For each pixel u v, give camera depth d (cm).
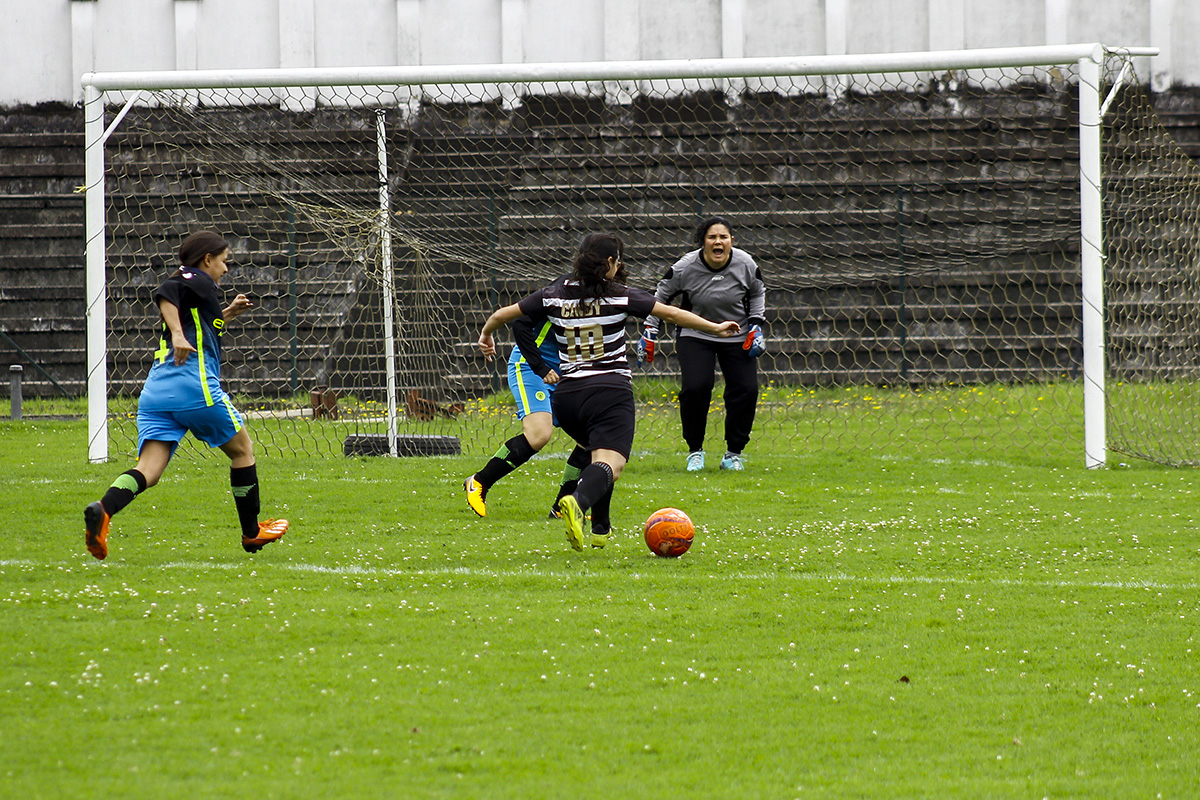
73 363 6188
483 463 3672
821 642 1639
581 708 1340
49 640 1584
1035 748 1226
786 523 2630
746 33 6519
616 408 2133
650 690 1412
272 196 6012
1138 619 1777
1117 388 4750
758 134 6469
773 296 6381
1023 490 3112
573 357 2147
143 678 1413
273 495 2972
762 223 6381
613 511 2792
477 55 6500
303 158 6250
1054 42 6388
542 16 6506
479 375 5888
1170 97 6438
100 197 3719
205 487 3091
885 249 6341
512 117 6444
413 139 6356
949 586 1998
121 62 6462
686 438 3531
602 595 1914
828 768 1162
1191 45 6419
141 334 6106
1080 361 6200
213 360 2058
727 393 3475
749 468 3541
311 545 2358
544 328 2327
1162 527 2570
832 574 2100
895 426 4766
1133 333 4984
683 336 3459
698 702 1368
